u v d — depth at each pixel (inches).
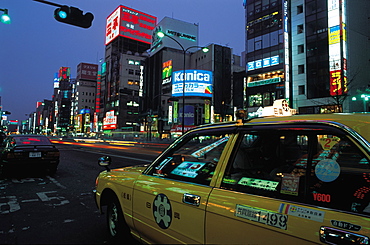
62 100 6432.1
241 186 73.7
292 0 1443.2
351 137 57.5
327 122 63.3
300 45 1400.1
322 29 1282.0
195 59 2792.8
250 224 65.2
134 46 4498.0
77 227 155.5
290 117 73.2
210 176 84.3
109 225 134.7
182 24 3065.9
